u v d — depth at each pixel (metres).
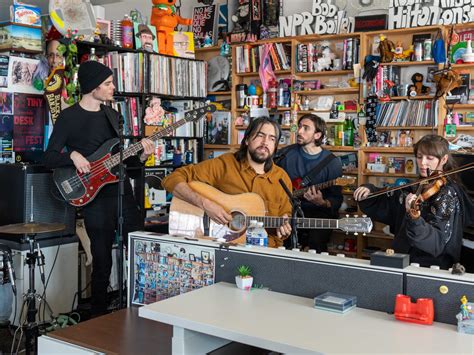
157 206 5.57
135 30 5.32
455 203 2.45
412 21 4.96
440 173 2.51
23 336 3.86
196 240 2.46
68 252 4.32
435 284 1.87
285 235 3.02
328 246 5.35
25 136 4.85
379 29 5.13
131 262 2.65
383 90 5.10
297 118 5.59
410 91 5.05
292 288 2.17
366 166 5.31
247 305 2.01
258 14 5.84
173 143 5.82
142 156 4.12
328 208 4.39
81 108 3.99
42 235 4.16
